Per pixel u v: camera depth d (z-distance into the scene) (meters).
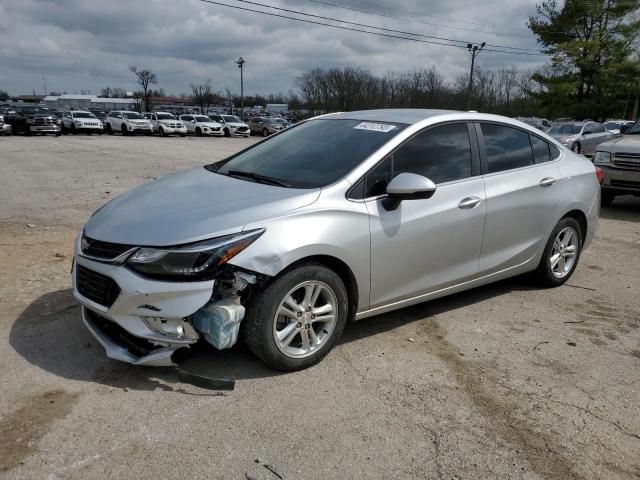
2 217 7.72
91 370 3.43
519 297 5.07
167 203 3.57
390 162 3.88
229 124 40.94
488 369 3.69
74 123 36.50
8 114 34.00
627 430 3.07
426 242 3.98
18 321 4.09
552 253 5.21
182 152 21.08
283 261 3.23
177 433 2.86
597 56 36.75
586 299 5.09
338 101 67.94
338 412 3.11
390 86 68.00
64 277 5.09
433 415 3.13
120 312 3.14
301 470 2.63
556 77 37.88
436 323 4.41
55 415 2.96
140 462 2.63
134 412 3.02
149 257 3.07
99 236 3.32
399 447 2.84
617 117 38.62
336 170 3.79
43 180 11.82
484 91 65.12
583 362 3.85
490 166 4.51
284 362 3.43
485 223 4.37
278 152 4.39
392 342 4.02
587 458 2.82
